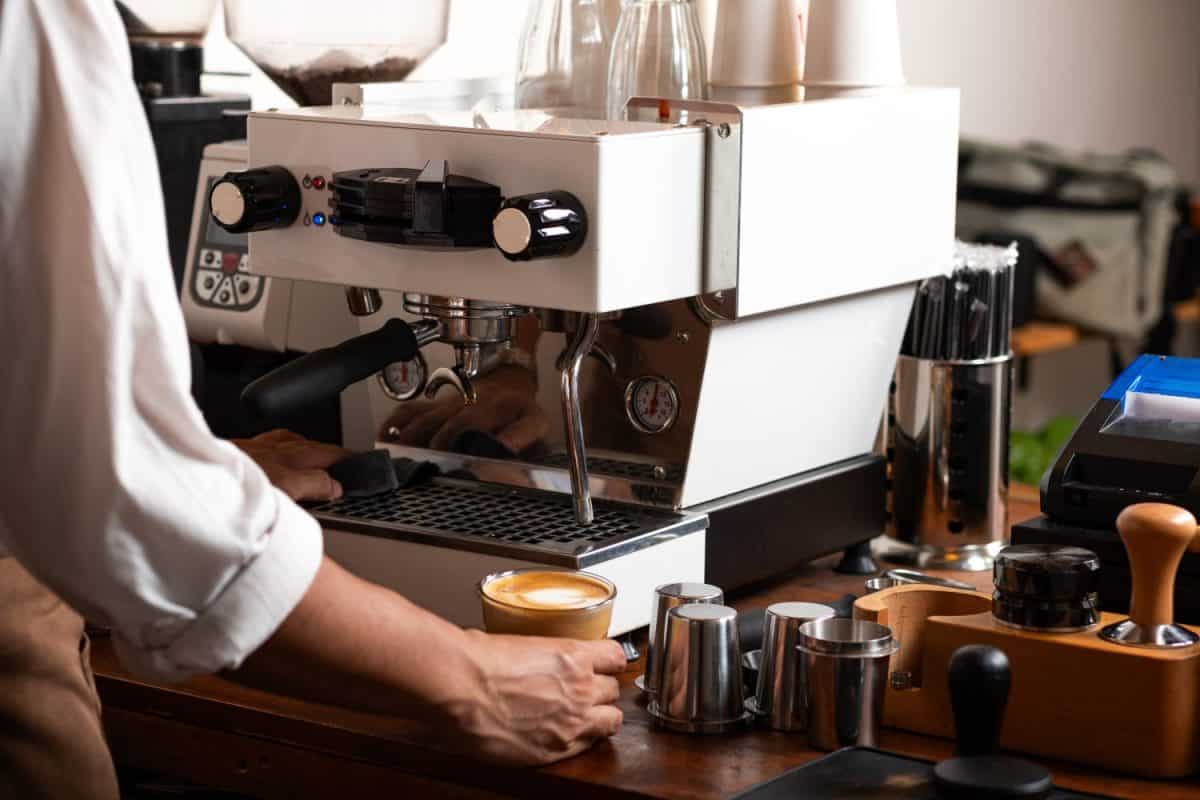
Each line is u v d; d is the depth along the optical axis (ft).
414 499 5.18
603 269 4.24
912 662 4.46
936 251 5.51
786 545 5.35
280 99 8.00
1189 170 18.26
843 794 3.70
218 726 4.45
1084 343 16.88
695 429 4.92
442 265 4.54
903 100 5.23
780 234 4.79
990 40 15.47
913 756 3.95
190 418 3.34
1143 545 3.94
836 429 5.56
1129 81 17.34
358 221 4.51
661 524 4.85
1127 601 4.60
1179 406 4.87
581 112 5.55
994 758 3.63
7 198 3.24
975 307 5.65
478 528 4.83
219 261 6.04
